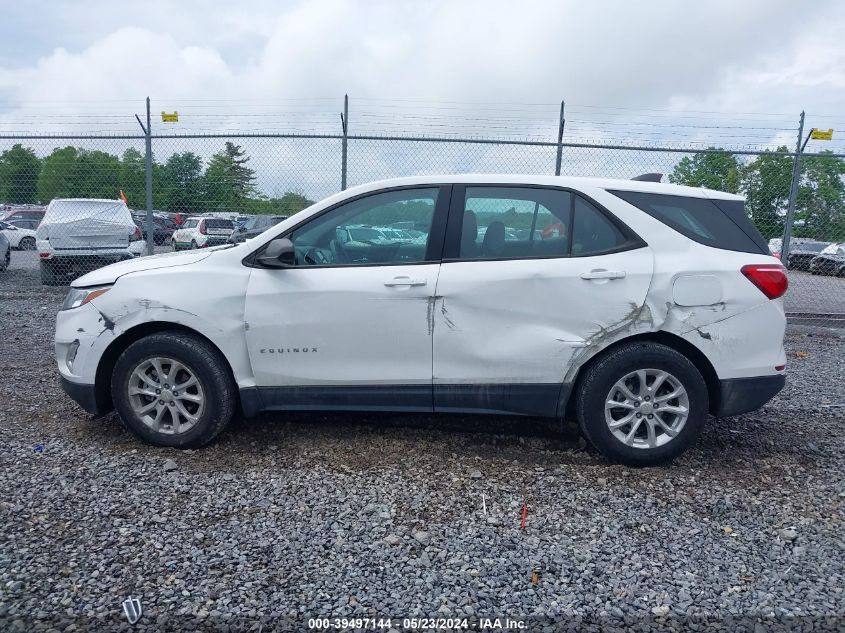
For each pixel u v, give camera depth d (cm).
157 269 422
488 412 412
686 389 395
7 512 334
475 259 406
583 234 406
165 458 407
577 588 282
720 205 418
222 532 321
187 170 966
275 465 402
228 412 417
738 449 447
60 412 489
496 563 300
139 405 419
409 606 268
